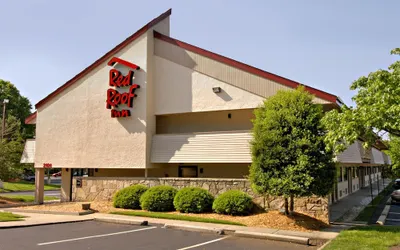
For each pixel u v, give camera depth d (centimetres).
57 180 5794
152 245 934
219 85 1681
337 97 1412
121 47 1900
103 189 1838
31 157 2172
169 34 2062
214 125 1842
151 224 1273
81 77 2008
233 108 1633
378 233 1012
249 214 1380
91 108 1952
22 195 2816
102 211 1561
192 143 1708
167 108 1802
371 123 933
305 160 1135
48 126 2075
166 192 1522
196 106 1727
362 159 1875
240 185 1478
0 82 4572
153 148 1797
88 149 1933
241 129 1772
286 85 1527
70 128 2005
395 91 931
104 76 1936
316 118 1200
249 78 1616
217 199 1413
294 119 1184
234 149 1606
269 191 1187
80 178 1916
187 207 1429
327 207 1280
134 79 1841
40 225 1250
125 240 997
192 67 1764
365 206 1909
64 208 1620
